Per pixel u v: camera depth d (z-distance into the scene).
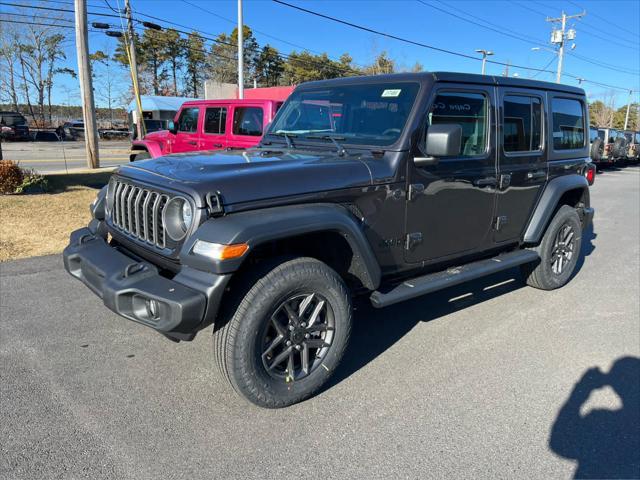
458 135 3.11
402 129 3.36
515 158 4.21
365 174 3.17
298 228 2.71
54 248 6.20
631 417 3.01
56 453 2.52
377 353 3.77
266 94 18.80
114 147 33.62
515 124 4.23
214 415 2.91
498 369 3.56
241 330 2.69
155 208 2.83
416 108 3.38
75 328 3.98
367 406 3.06
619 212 10.70
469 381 3.38
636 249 7.33
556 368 3.60
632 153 23.34
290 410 2.99
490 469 2.52
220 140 9.53
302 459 2.56
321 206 2.94
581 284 5.55
